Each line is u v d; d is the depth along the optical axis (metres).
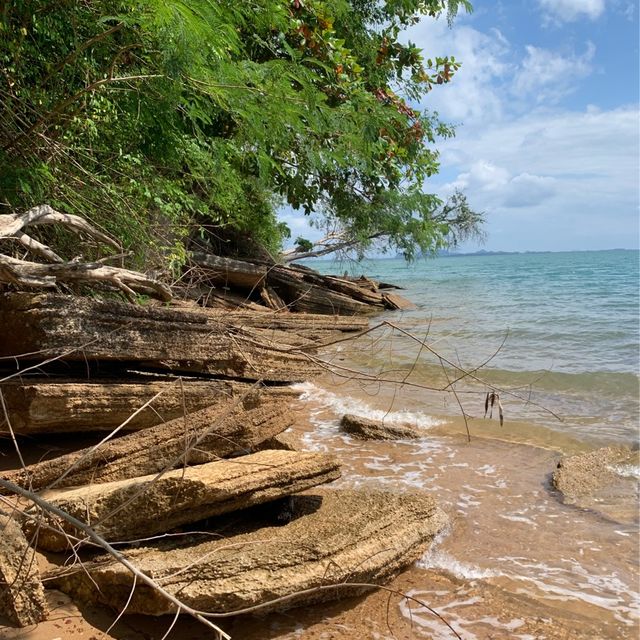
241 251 17.62
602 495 4.91
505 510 4.64
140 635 2.89
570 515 4.55
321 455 4.11
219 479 3.47
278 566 3.14
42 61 5.42
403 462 5.78
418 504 4.16
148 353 4.84
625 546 4.04
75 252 6.25
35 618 2.84
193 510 3.46
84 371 4.91
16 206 5.48
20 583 2.82
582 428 6.88
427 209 17.38
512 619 3.22
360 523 3.72
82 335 4.34
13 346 4.29
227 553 3.22
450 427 6.97
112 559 3.10
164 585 2.91
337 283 20.08
